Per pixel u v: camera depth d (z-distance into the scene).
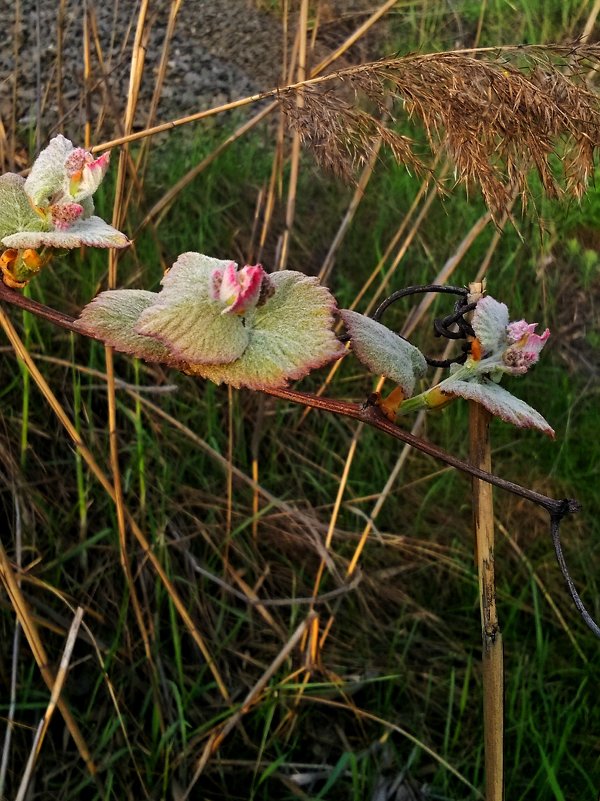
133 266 0.56
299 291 0.21
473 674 0.52
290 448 0.56
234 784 0.46
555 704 0.50
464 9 0.85
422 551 0.56
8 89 0.73
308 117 0.28
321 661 0.49
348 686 0.49
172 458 0.52
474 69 0.26
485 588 0.26
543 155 0.26
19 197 0.21
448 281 0.65
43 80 0.74
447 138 0.27
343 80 0.28
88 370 0.49
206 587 0.51
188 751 0.44
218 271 0.20
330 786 0.45
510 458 0.61
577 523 0.59
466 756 0.48
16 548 0.44
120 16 0.82
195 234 0.63
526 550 0.58
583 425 0.62
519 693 0.50
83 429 0.51
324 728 0.49
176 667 0.47
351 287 0.64
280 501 0.51
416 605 0.54
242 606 0.51
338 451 0.59
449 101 0.26
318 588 0.53
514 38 0.80
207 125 0.79
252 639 0.50
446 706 0.51
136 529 0.44
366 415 0.21
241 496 0.54
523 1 0.82
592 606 0.56
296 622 0.52
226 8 0.91
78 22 0.80
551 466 0.61
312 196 0.70
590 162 0.27
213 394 0.54
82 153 0.20
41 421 0.51
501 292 0.66
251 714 0.48
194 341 0.19
